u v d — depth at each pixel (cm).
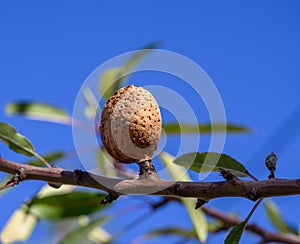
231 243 82
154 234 106
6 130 86
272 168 81
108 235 107
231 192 80
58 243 103
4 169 83
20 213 103
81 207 103
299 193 79
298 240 102
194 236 107
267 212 113
